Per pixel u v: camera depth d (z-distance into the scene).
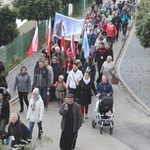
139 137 27.81
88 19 51.09
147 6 34.22
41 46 48.69
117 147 26.34
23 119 29.86
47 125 29.09
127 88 36.62
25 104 32.50
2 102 25.14
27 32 46.88
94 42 42.88
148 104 33.47
